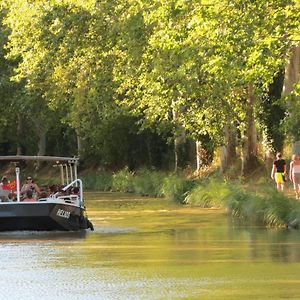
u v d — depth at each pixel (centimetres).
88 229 6159
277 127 9781
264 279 3697
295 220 5897
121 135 14025
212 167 11244
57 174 15512
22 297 3366
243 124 9800
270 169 9781
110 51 9562
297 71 8475
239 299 3241
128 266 4156
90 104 10794
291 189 8062
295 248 4750
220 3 6291
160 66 8319
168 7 6788
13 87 14200
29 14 9500
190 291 3422
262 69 6334
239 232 5716
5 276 3916
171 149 13475
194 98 9112
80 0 9244
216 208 7956
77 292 3447
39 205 5928
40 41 9562
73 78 10062
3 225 5956
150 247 4962
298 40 6341
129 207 8425
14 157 6219
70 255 4659
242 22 6262
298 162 7350
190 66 6981
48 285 3638
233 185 8200
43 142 15675
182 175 11638
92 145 14575
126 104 10419
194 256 4500
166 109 9750
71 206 6038
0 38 13612
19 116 15938
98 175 13575
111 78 9944
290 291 3394
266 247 4825
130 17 8625
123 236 5656
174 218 7000
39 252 4831
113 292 3428
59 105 11812
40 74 10169
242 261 4272
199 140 11262
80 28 9300
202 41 6619
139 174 12400
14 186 6450
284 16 6206
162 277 3791
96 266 4181
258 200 6619
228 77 6725
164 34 6988
